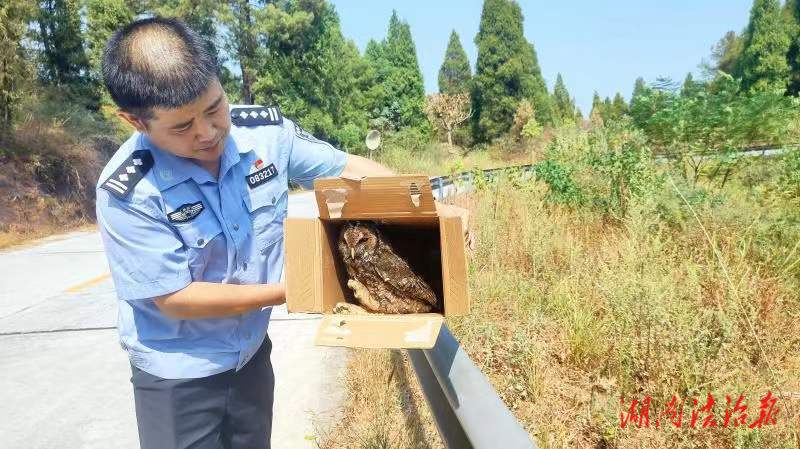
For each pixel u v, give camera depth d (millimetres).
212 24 32781
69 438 4379
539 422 3742
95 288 8898
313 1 35156
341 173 2619
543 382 4137
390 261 2002
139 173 2125
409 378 4355
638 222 6410
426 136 51219
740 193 9000
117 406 4844
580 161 10203
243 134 2340
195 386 2373
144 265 2146
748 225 6398
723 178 10078
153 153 2160
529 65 56281
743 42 47594
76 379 5434
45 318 7457
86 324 7090
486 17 55531
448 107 49375
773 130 9578
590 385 4246
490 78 55344
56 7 27938
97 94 28984
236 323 2422
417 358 2916
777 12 43562
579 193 9062
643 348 4137
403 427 3701
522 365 4359
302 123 36250
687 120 9750
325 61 37125
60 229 18312
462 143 56812
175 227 2180
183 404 2375
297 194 23562
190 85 1852
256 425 2670
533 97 56344
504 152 43750
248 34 33750
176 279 2166
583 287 5637
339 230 2143
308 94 37094
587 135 11414
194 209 2197
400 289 2002
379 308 2014
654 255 5699
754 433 3240
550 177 9562
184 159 2172
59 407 4871
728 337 4133
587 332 4746
